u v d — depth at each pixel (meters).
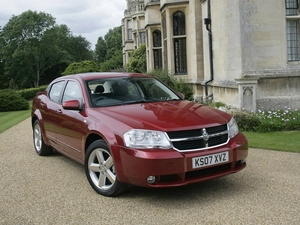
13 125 11.99
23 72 66.69
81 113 5.02
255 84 9.61
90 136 4.73
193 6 14.40
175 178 3.98
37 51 66.94
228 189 4.54
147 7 20.89
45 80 74.12
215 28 12.23
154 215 3.80
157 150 3.91
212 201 4.14
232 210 3.85
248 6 9.85
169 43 15.96
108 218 3.78
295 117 8.91
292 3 10.29
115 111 4.64
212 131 4.22
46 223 3.72
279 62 10.05
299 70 10.00
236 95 10.31
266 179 4.88
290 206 3.90
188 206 4.02
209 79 13.14
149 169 3.85
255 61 9.97
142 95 5.37
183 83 14.39
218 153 4.13
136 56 34.00
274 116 8.99
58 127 5.72
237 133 4.56
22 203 4.33
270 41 9.97
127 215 3.83
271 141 7.25
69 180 5.20
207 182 4.86
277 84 9.91
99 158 4.46
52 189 4.82
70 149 5.36
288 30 10.36
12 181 5.27
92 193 4.58
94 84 5.39
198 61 14.41
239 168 4.39
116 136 4.15
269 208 3.87
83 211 4.00
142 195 4.43
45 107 6.39
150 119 4.26
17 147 7.94
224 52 11.37
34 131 7.15
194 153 3.99
